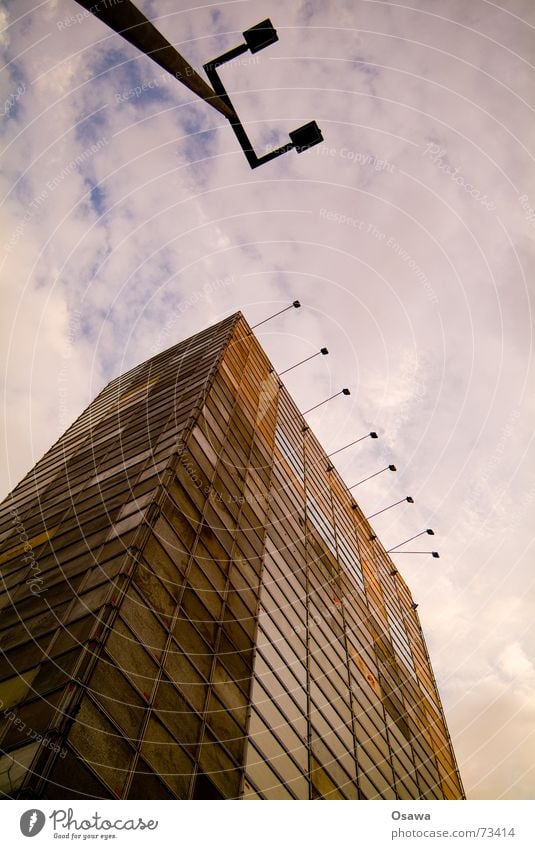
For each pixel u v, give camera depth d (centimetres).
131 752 1302
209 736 1575
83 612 1577
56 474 3158
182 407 2964
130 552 1736
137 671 1462
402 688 3641
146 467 2380
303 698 2241
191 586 1905
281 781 1767
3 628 1748
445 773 3528
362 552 4638
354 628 3394
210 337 4378
